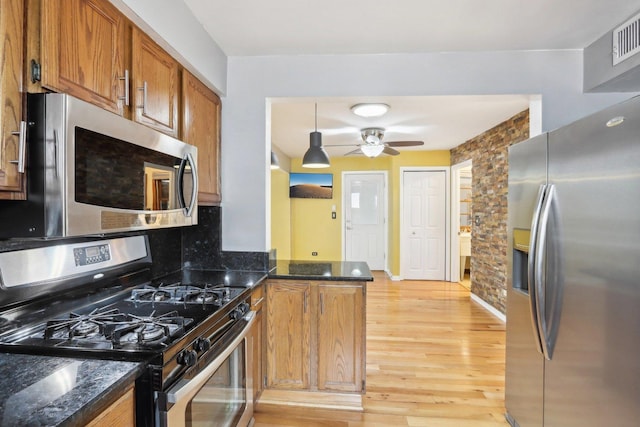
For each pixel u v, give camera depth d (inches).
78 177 40.8
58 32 42.1
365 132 163.9
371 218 266.2
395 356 114.5
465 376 101.4
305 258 268.1
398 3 69.6
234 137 94.5
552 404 62.0
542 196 63.2
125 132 49.5
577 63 87.9
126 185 49.9
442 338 130.2
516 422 75.5
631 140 45.4
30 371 36.9
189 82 76.7
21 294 47.0
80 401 30.8
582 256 54.1
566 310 57.8
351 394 85.3
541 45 86.4
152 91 63.1
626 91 86.5
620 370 47.4
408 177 232.5
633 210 45.2
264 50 90.3
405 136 185.2
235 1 69.1
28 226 39.4
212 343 55.0
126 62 56.0
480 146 180.4
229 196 94.8
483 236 174.7
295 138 190.9
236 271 92.4
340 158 266.5
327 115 143.3
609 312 49.1
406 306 171.3
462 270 241.1
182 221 64.6
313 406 85.7
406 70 91.1
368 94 91.6
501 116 145.7
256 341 80.4
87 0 47.1
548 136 63.0
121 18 54.6
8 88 36.9
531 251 64.1
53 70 41.2
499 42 85.1
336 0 68.7
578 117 87.9
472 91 89.9
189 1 69.7
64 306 55.0
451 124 158.7
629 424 46.0
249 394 73.6
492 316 156.3
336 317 85.0
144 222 53.9
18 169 38.1
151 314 55.1
